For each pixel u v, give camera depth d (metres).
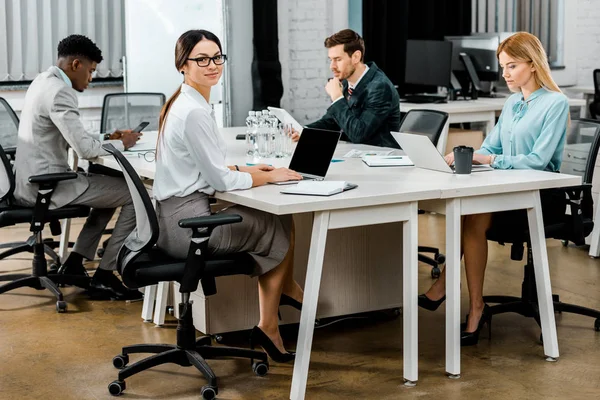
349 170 3.75
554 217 3.83
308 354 3.12
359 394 3.22
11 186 4.30
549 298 3.54
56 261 4.98
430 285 4.66
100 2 6.79
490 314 3.78
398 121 4.98
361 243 3.99
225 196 3.22
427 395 3.20
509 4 8.29
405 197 3.15
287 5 7.31
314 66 7.51
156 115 5.73
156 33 6.61
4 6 6.42
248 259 3.26
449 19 8.02
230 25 6.88
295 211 2.95
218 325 3.74
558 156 3.84
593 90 8.34
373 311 4.17
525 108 3.88
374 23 7.55
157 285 4.11
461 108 6.55
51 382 3.37
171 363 3.55
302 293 3.75
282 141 4.37
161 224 3.27
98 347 3.75
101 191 4.35
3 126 5.06
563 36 8.73
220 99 7.00
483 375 3.39
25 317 4.18
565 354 3.62
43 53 6.66
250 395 3.22
